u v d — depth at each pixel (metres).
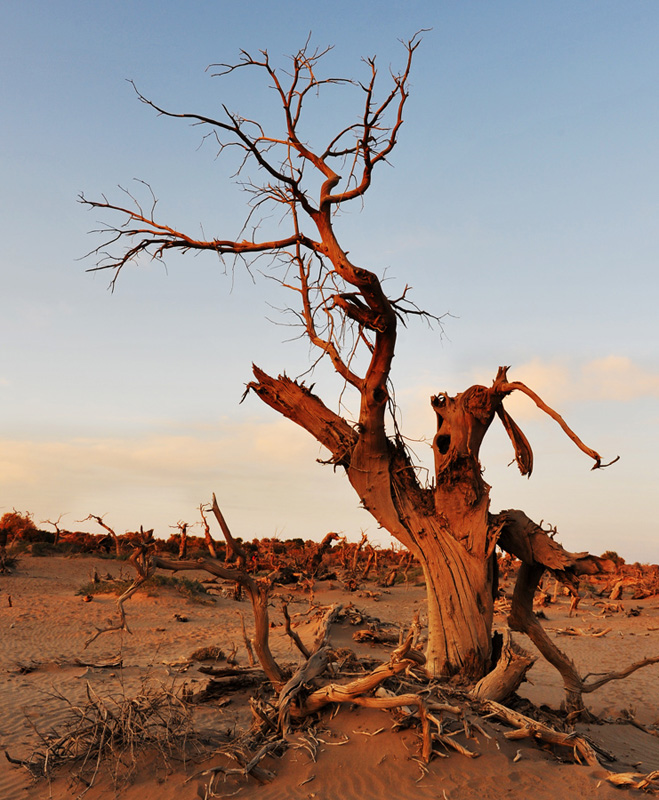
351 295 11.30
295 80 11.61
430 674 10.87
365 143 11.27
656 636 26.20
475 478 12.33
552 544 11.98
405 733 8.23
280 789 7.38
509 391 12.23
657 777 7.82
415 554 12.04
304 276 12.46
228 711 11.59
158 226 11.88
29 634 23.78
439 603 11.67
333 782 7.44
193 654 17.48
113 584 34.69
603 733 11.86
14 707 12.55
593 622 31.11
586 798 7.20
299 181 11.59
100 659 18.81
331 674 9.59
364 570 50.19
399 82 11.16
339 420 12.83
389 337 11.50
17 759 9.21
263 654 9.67
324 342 12.40
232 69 11.52
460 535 12.03
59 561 55.19
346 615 21.47
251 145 11.62
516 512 12.34
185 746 8.48
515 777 7.54
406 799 7.02
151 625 26.33
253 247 12.16
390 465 12.49
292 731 8.78
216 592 39.53
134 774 7.90
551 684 17.36
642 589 42.53
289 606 33.25
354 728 8.45
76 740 8.58
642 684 17.33
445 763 7.71
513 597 12.34
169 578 36.28
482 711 9.05
